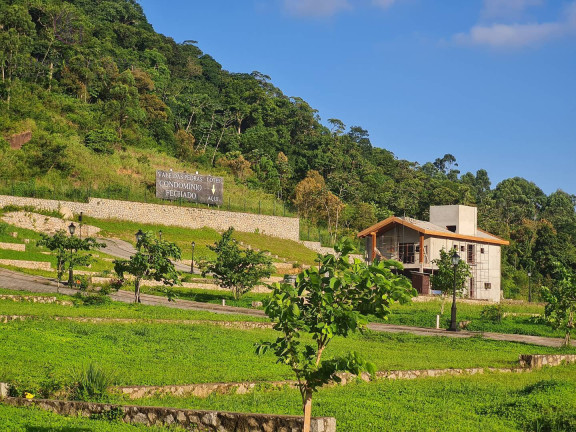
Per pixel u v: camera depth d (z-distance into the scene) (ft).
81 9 472.85
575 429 42.09
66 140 287.89
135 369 57.72
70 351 63.77
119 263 119.85
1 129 265.34
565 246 371.76
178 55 523.70
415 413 45.52
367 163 465.06
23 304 101.04
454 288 124.77
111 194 254.68
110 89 365.40
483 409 48.14
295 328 30.86
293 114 504.43
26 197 220.43
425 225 204.64
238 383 52.85
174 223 257.75
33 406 42.27
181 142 381.60
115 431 36.40
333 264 30.94
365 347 89.35
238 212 275.39
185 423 38.83
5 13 348.79
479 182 605.73
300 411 44.86
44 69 349.00
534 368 75.87
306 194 339.16
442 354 85.71
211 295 158.61
